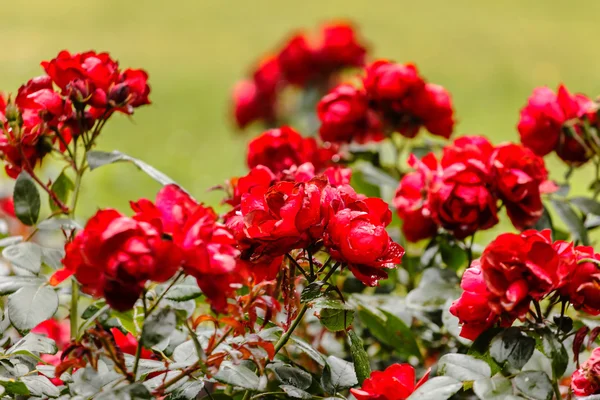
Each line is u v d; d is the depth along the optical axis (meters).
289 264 1.96
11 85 7.76
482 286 1.87
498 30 11.64
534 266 1.83
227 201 2.08
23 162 2.00
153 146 6.29
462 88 8.53
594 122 2.18
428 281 2.10
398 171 2.38
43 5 13.05
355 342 1.90
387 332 2.09
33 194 1.98
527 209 2.07
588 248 1.91
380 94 2.29
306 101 4.16
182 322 1.82
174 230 1.80
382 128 2.32
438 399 1.82
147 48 10.74
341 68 4.10
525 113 2.20
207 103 7.95
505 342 1.86
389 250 1.88
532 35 11.25
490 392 1.83
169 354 1.96
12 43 10.39
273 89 4.45
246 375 1.84
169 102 7.98
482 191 2.07
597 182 2.22
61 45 10.40
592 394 1.88
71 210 2.01
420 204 2.16
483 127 6.68
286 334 1.91
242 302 1.87
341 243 1.87
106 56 2.01
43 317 1.91
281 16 12.89
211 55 10.45
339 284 2.24
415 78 2.28
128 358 1.90
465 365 1.85
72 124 2.00
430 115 2.29
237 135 4.88
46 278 1.94
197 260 1.79
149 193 4.57
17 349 1.92
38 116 1.99
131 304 1.79
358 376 1.90
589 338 1.93
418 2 13.75
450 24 12.04
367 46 4.12
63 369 1.83
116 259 1.77
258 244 1.88
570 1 13.63
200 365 1.84
